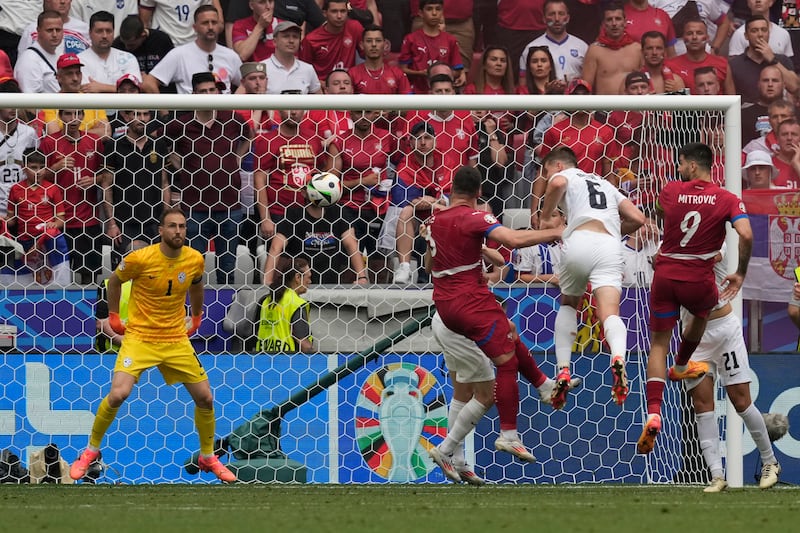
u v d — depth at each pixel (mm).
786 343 37781
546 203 24188
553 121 34906
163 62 41188
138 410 30375
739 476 28109
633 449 31297
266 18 42281
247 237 33875
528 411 31234
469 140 34312
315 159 33812
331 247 33562
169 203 34000
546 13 43344
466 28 43750
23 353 30031
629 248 32781
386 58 43781
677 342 31453
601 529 14961
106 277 34094
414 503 20422
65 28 41156
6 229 33844
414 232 33656
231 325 31406
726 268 27750
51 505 20188
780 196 39312
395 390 30469
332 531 14812
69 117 34125
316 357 30547
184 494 23562
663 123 33875
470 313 23797
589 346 32031
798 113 43125
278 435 30062
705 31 43688
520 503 20312
